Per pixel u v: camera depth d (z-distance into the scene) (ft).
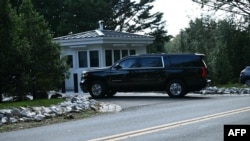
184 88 63.72
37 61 56.95
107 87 67.05
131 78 65.98
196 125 34.68
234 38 112.06
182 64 64.13
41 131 34.88
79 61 92.02
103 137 30.60
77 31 145.28
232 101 54.19
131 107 51.42
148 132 32.09
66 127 36.60
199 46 117.19
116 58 92.07
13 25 56.34
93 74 67.82
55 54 59.00
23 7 58.85
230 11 100.68
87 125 37.29
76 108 47.37
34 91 57.82
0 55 54.39
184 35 141.28
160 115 42.22
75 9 148.46
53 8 151.33
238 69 111.04
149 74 65.21
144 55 66.03
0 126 38.24
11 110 41.98
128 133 31.91
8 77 55.42
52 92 67.05
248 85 90.07
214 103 52.16
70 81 93.15
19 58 55.36
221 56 99.45
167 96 66.74
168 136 30.14
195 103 53.11
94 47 89.61
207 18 131.64
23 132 34.81
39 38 57.88
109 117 42.47
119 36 91.25
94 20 153.07
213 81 97.40
